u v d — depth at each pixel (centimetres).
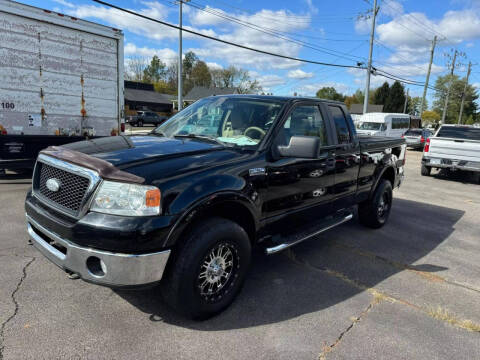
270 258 425
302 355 252
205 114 390
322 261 426
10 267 351
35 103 729
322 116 414
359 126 2453
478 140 1089
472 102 8031
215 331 274
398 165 595
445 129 1199
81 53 781
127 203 239
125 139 339
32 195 305
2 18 666
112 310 292
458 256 473
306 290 350
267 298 329
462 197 895
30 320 271
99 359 235
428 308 330
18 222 479
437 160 1162
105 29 809
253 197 305
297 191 360
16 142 711
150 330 269
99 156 268
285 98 380
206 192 264
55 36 737
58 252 262
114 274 238
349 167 448
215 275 284
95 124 826
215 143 337
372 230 562
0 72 677
